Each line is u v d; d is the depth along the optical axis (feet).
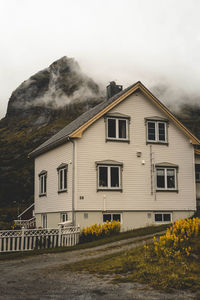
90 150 77.56
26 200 243.19
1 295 27.14
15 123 591.78
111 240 61.31
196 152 92.53
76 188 75.25
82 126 76.38
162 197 83.41
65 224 73.00
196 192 92.58
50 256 49.70
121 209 78.59
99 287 29.58
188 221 53.47
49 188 91.81
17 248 56.44
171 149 86.17
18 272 37.47
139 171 81.76
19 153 381.19
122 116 81.41
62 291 28.35
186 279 31.07
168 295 27.14
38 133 462.19
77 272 35.96
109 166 78.89
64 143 82.69
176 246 40.93
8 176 297.33
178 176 85.97
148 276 32.24
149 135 84.48
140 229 75.10
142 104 84.58
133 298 26.35
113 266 37.22
